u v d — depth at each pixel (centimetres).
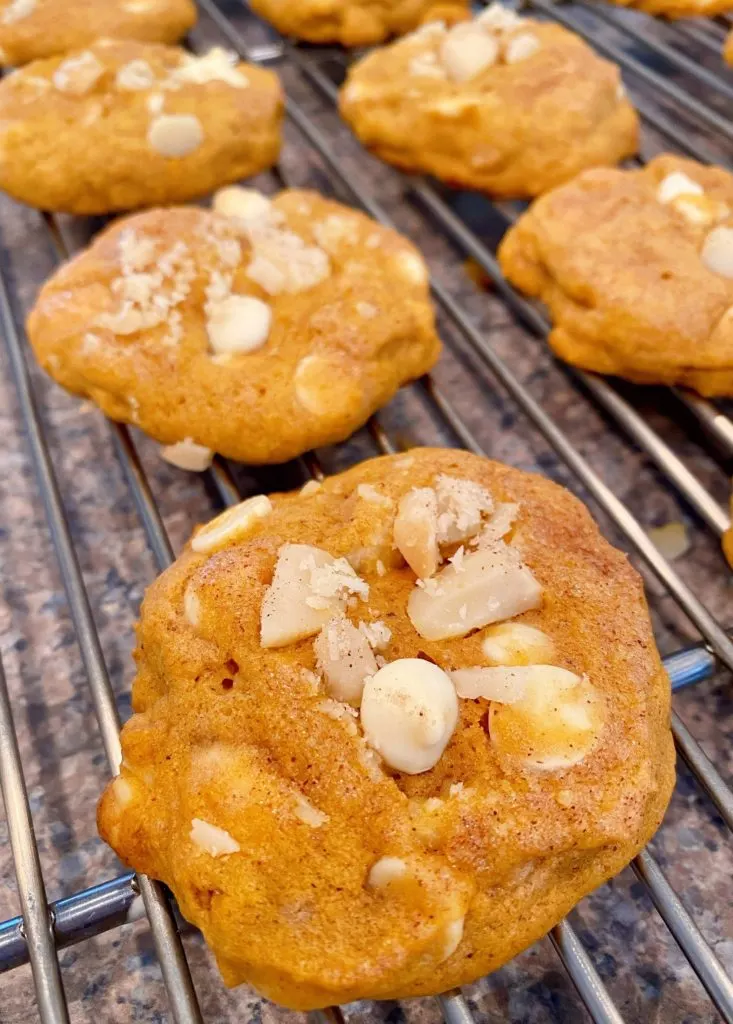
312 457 24
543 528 21
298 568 19
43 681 23
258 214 25
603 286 24
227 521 21
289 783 18
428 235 30
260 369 23
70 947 20
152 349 23
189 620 20
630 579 20
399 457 22
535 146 28
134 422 24
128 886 19
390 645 19
